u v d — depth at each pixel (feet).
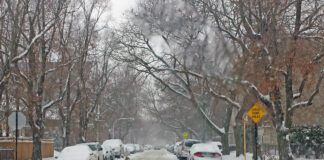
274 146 125.39
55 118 183.11
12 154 99.14
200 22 89.25
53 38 103.40
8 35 94.68
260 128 103.96
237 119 98.07
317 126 105.40
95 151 94.02
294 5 74.33
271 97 71.15
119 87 197.16
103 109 212.84
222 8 91.09
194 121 215.92
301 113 104.32
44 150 131.03
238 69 70.79
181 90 132.77
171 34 98.37
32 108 96.17
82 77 132.87
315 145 99.45
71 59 116.47
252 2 70.74
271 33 67.26
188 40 92.58
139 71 114.21
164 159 142.72
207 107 163.02
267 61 66.74
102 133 228.22
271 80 66.54
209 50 81.46
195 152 89.10
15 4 89.86
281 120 70.59
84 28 128.88
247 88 73.15
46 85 117.50
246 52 71.61
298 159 93.97
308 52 65.36
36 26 100.37
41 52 102.68
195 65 86.07
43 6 96.58
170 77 123.75
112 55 121.29
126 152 156.66
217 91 91.66
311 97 69.72
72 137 175.83
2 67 93.20
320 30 68.64
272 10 68.64
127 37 114.73
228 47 74.43
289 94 70.49
